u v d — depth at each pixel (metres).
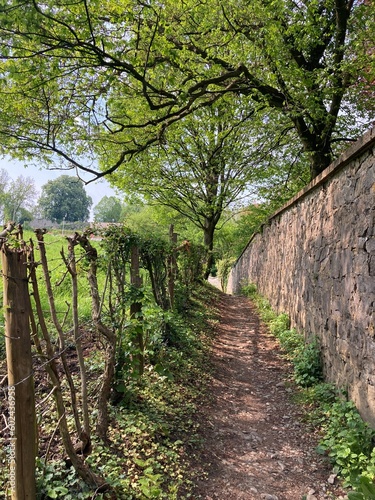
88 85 5.91
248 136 12.16
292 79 7.06
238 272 21.64
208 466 3.13
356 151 3.70
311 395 4.48
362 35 6.45
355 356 3.74
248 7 6.56
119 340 3.47
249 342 7.34
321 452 3.31
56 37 4.23
